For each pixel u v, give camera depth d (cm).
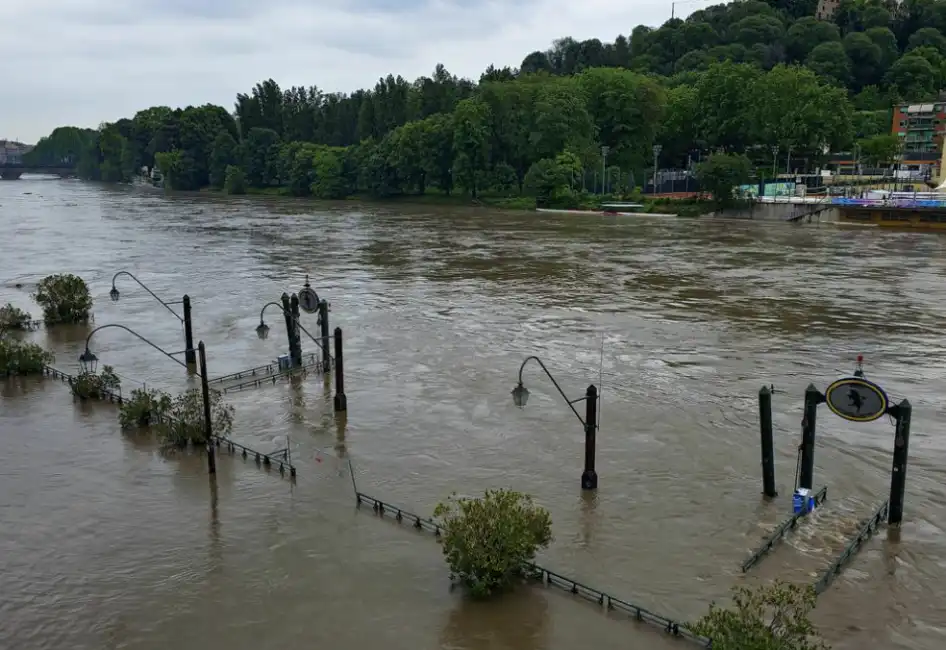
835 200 11825
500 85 16088
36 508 2439
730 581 2044
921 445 2953
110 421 3181
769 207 12412
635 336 4653
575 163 14712
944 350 4378
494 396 3519
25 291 6331
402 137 16625
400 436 3045
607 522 2362
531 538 2030
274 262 7844
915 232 10519
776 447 2938
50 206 16112
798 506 2402
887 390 3641
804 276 6888
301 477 2662
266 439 3012
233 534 2273
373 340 4538
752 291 6150
